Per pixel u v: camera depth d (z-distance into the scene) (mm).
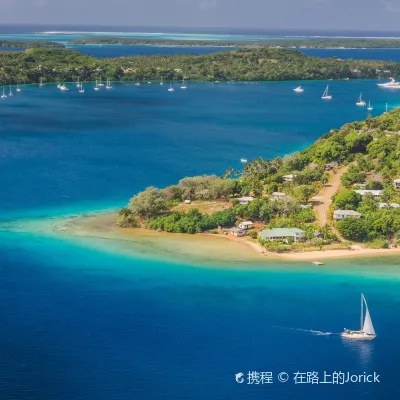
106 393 106062
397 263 157875
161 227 178250
